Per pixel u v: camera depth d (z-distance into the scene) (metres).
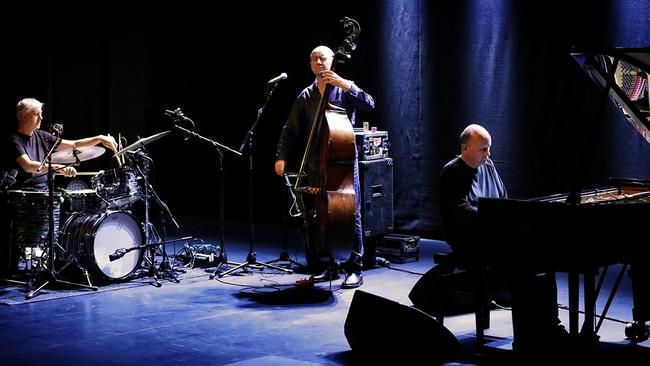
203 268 5.97
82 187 5.82
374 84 7.44
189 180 9.01
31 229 5.39
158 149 9.16
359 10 7.46
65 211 5.65
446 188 4.10
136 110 8.95
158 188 9.22
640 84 3.95
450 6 6.89
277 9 8.04
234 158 8.57
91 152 5.34
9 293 5.16
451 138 7.00
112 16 8.63
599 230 3.38
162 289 5.27
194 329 4.32
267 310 4.71
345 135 4.96
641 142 6.00
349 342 3.87
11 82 7.98
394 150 7.38
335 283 5.43
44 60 8.15
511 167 6.66
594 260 3.46
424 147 7.18
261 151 8.33
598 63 3.60
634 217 3.38
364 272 5.82
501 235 3.56
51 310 4.73
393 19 7.25
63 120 8.34
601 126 6.17
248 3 8.25
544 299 3.78
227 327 4.36
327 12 7.67
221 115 8.62
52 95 8.23
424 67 7.09
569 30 6.25
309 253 5.56
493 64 6.68
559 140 6.39
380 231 6.00
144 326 4.38
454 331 4.22
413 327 3.67
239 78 8.42
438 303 4.08
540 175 6.52
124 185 5.55
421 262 6.19
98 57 8.58
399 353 3.69
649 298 3.99
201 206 8.95
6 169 5.71
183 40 8.83
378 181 5.98
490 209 3.59
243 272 5.77
